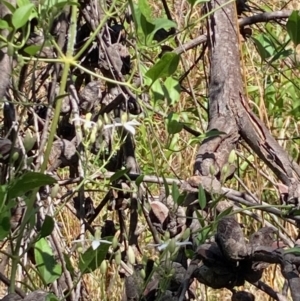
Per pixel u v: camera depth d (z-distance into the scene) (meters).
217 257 1.22
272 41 2.05
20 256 1.23
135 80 1.99
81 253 1.40
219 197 1.32
